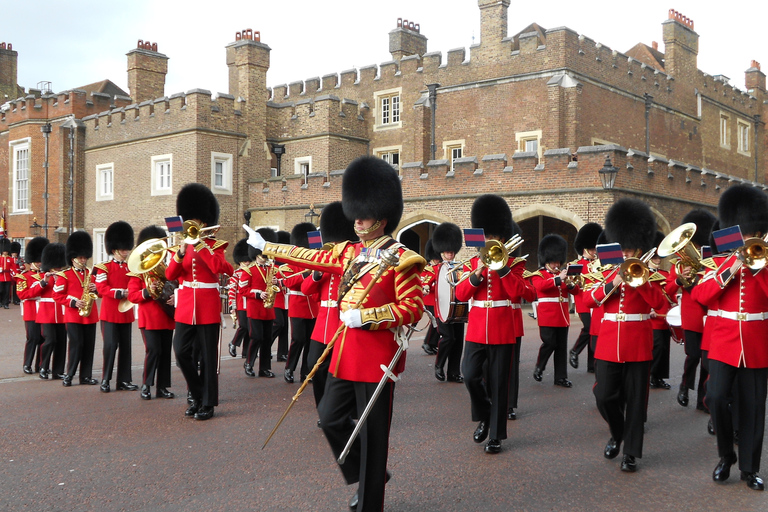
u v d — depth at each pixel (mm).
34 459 6160
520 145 24266
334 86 29531
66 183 29000
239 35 27828
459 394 9062
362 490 4586
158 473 5789
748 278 5684
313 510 5023
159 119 25688
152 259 7406
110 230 9305
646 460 6348
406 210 21547
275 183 25000
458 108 25828
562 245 9727
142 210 26453
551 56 23547
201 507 5082
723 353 5754
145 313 8484
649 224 6910
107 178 28328
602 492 5477
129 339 9273
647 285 6051
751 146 36500
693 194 21344
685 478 5848
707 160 32219
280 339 11719
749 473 5660
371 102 28328
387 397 4645
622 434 6281
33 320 10492
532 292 6918
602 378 6176
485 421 6742
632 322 6098
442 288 8758
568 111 23172
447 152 26156
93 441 6711
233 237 25500
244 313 11836
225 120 25328
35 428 7180
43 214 30281
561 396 9039
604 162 18062
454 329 9859
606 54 25203
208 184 24844
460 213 20484
